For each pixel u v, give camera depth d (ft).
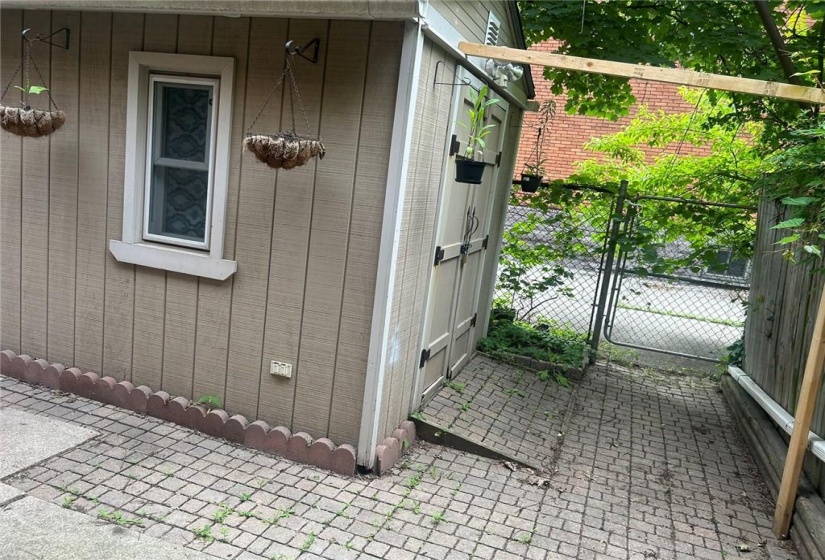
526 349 19.26
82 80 12.51
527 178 19.35
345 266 11.10
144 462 11.07
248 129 11.37
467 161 12.05
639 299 30.01
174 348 12.71
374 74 10.43
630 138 23.88
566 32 18.84
